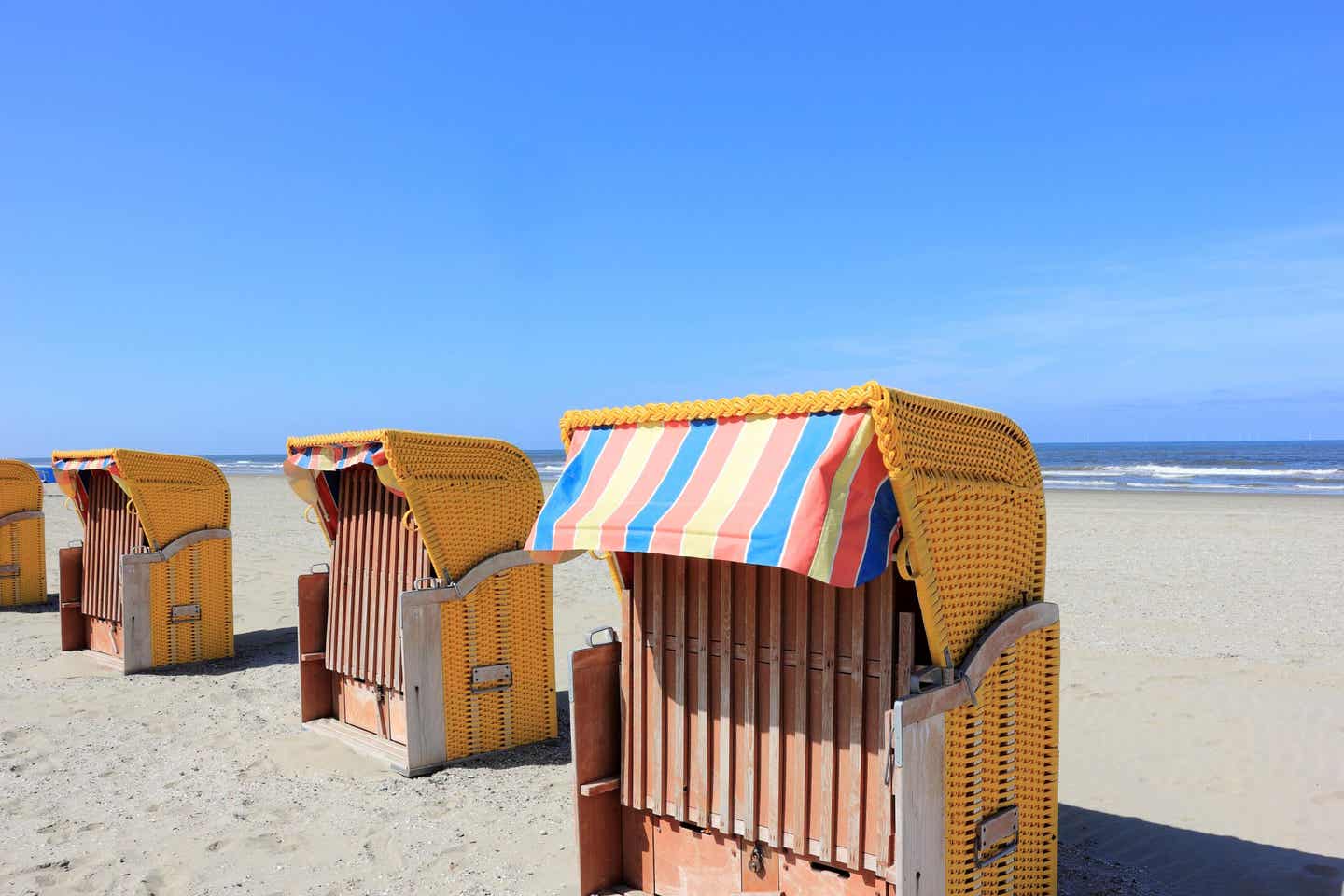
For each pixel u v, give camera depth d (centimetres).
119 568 976
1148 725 718
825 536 327
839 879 384
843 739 379
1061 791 598
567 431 476
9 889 477
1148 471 6019
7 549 1353
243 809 588
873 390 329
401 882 486
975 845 374
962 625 364
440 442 670
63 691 886
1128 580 1427
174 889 478
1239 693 795
